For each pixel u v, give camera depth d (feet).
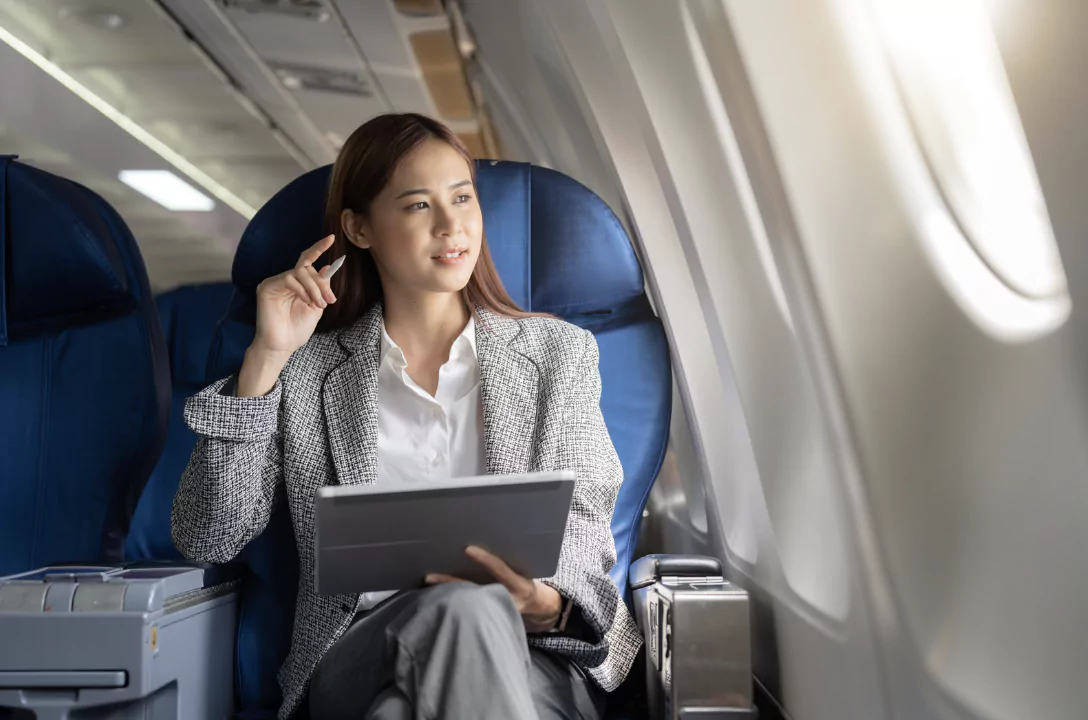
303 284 5.44
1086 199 2.78
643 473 6.49
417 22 15.55
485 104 19.13
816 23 4.58
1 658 4.67
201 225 34.22
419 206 5.75
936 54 4.26
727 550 7.33
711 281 6.49
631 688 6.25
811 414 5.29
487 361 5.92
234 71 20.48
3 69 19.97
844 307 4.47
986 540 3.85
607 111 7.95
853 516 4.51
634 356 6.63
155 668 4.81
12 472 6.60
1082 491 3.34
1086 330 2.92
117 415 6.61
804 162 4.59
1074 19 2.77
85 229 6.50
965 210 4.17
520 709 4.25
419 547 4.76
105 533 6.58
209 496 5.48
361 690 4.91
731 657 5.32
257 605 6.16
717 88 4.99
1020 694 3.55
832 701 5.16
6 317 6.68
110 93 22.26
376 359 5.93
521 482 4.53
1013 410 3.74
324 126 24.45
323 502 4.36
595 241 6.69
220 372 6.40
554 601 5.24
